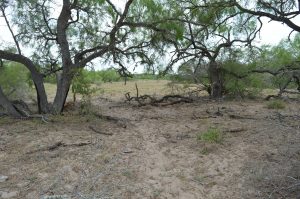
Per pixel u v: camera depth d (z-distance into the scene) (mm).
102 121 12336
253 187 7215
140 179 7602
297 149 8852
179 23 14414
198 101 17516
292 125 11273
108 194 6898
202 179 7645
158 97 19359
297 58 18578
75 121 12133
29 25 13477
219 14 13461
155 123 12172
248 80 18297
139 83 29062
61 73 13625
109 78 28266
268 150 8977
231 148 9258
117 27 13305
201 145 9539
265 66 18328
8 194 6809
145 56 15039
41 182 7297
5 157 8562
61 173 7695
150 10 14062
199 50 17438
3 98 12578
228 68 17781
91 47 14211
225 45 17250
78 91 13391
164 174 7871
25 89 17750
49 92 22297
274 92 20969
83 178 7504
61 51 13297
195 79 18719
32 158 8477
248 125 11398
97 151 9016
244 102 17016
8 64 16516
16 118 12453
